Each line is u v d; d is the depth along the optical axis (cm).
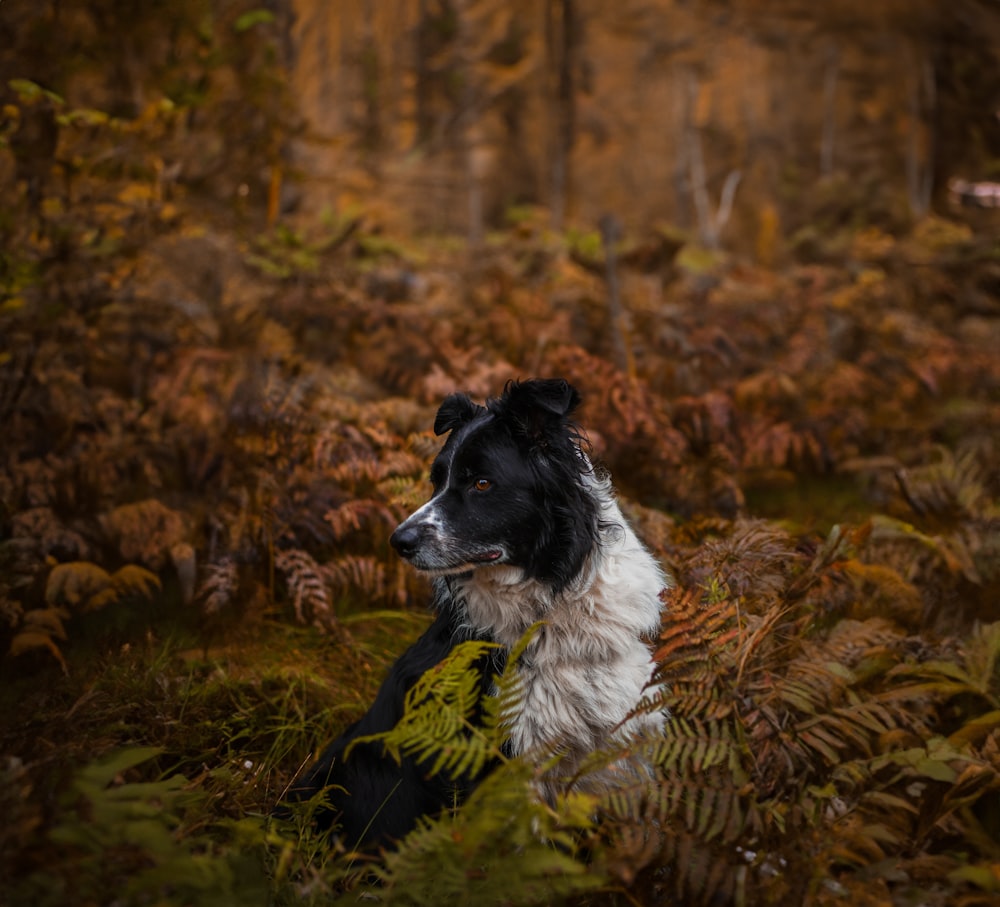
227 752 372
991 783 293
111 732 338
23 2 593
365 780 327
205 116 750
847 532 374
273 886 268
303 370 618
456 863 237
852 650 354
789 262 1584
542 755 269
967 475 558
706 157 2481
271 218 861
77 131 594
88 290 580
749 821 253
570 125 1917
